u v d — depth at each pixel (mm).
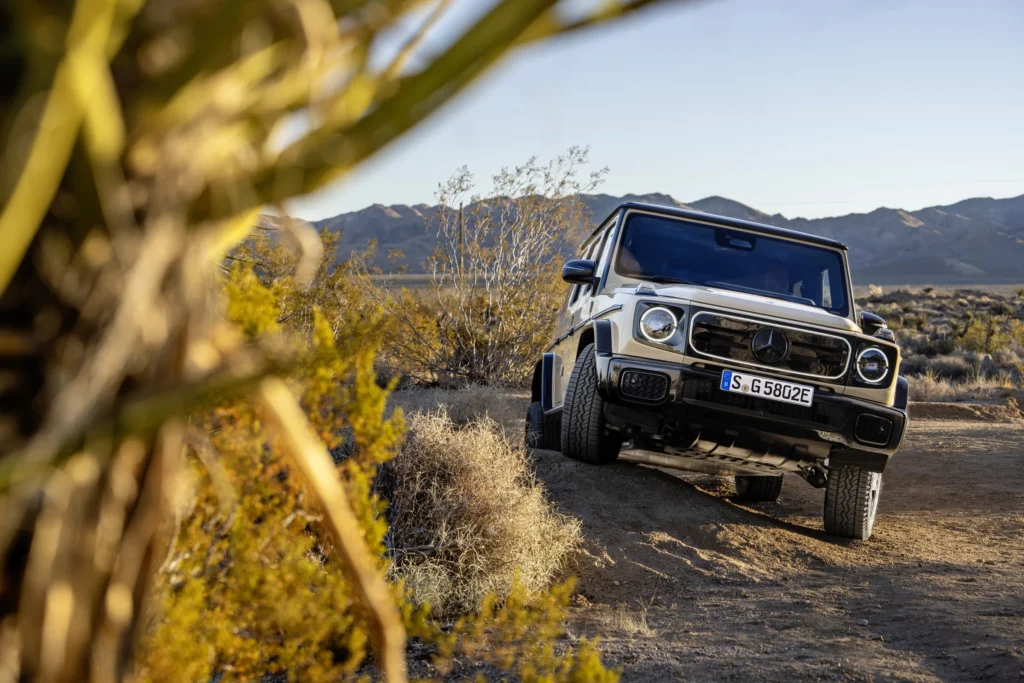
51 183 552
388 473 5078
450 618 4430
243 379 615
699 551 5855
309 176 575
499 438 6523
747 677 3590
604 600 5023
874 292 67125
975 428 13305
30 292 614
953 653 3969
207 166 613
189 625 1833
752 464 6707
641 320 6172
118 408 647
